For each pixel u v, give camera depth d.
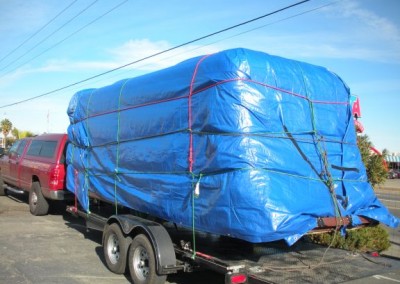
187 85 5.74
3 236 9.30
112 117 7.48
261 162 4.93
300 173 5.26
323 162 5.63
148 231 5.88
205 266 5.39
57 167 10.78
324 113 5.96
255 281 4.90
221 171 5.08
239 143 4.94
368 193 6.13
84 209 8.76
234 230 4.83
